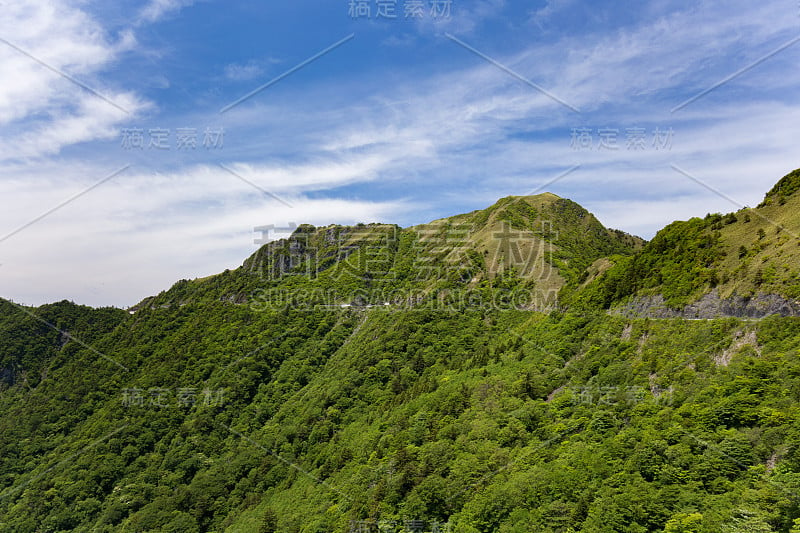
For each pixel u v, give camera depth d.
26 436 134.38
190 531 90.81
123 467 112.75
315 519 72.19
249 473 101.44
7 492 113.19
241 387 133.75
